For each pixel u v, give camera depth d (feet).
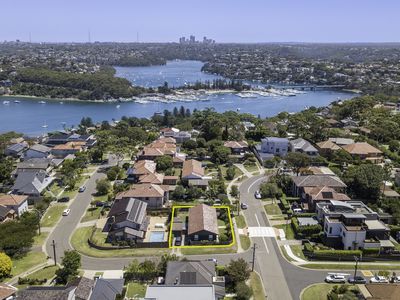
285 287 205.87
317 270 222.07
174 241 254.88
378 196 310.04
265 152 439.22
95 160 434.71
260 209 304.09
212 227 261.85
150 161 394.93
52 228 276.41
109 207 305.94
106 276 215.10
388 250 235.61
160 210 299.99
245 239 257.14
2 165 372.99
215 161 418.10
